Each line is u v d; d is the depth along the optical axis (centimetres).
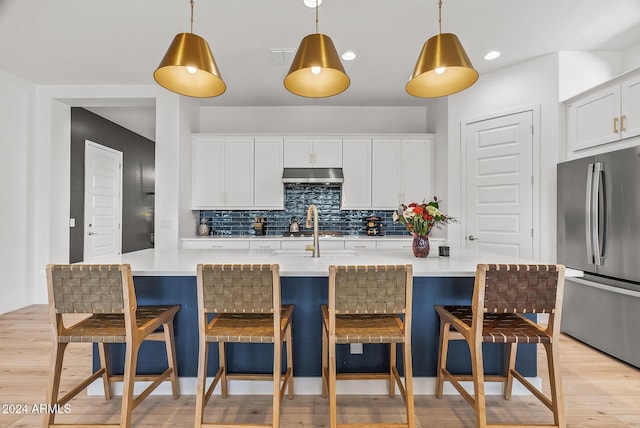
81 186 479
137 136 632
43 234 411
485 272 160
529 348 217
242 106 493
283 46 319
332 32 295
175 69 194
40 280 410
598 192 266
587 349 281
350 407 200
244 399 210
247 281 162
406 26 286
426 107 493
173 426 183
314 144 464
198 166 461
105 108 491
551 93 334
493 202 375
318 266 196
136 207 629
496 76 373
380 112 496
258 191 462
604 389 220
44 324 340
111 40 308
